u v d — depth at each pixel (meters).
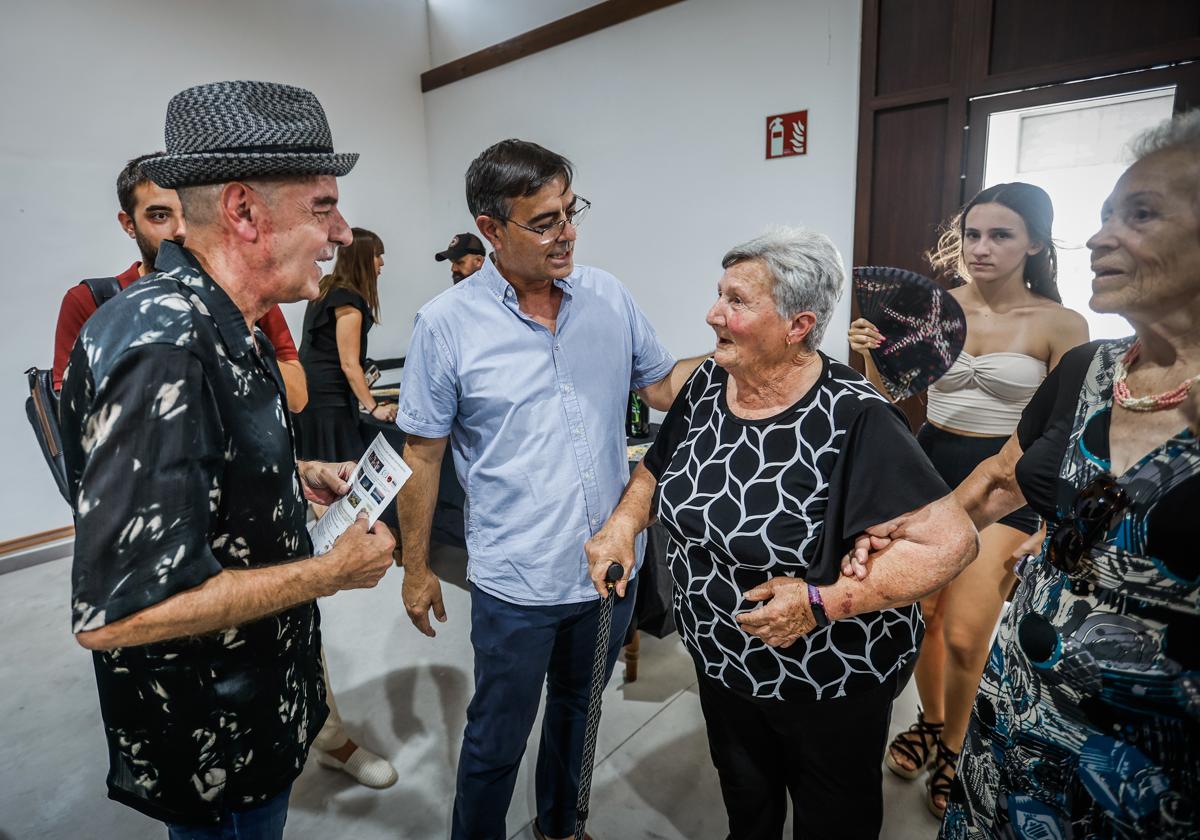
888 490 0.92
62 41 3.12
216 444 0.79
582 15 3.52
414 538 1.36
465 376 1.25
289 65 3.94
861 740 1.07
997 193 1.59
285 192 0.84
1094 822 0.74
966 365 1.68
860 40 2.65
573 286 1.31
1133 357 0.77
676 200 3.39
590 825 1.62
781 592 0.96
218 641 0.86
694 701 2.07
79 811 1.70
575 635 1.38
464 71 4.23
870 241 2.79
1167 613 0.67
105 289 1.74
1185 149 0.61
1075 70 2.21
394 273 4.65
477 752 1.36
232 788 0.92
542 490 1.28
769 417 1.04
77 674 2.31
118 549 0.71
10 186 3.05
